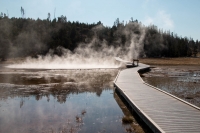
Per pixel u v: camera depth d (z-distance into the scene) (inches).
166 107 314.8
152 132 254.1
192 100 424.8
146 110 299.4
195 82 676.1
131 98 373.4
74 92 490.3
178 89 551.2
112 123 285.9
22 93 466.3
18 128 262.1
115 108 359.9
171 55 2945.4
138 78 644.7
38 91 492.1
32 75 807.7
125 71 865.5
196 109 303.9
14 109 342.3
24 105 367.6
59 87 551.8
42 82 632.4
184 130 225.3
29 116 307.6
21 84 588.1
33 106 361.4
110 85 599.8
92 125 276.5
